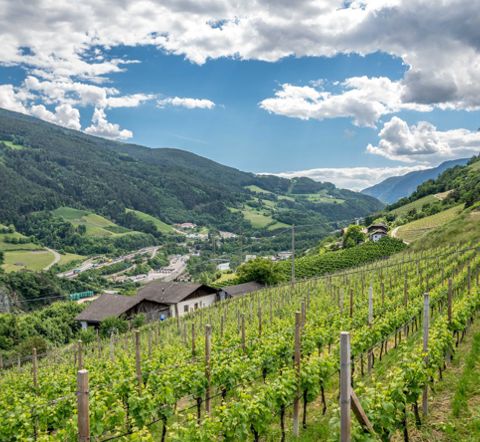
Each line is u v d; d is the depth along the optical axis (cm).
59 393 1437
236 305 3616
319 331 1403
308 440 864
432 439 748
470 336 1409
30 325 4053
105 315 4303
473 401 853
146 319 4381
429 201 10738
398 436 789
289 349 1274
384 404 692
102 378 1430
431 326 1255
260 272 5628
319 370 966
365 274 3709
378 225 8538
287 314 2530
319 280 4062
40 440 816
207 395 1096
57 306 4634
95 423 895
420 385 807
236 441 816
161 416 959
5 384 1869
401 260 4559
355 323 1600
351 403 595
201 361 1255
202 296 5147
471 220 5234
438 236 5278
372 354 1345
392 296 2323
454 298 2036
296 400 909
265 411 808
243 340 1381
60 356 2931
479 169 11306
